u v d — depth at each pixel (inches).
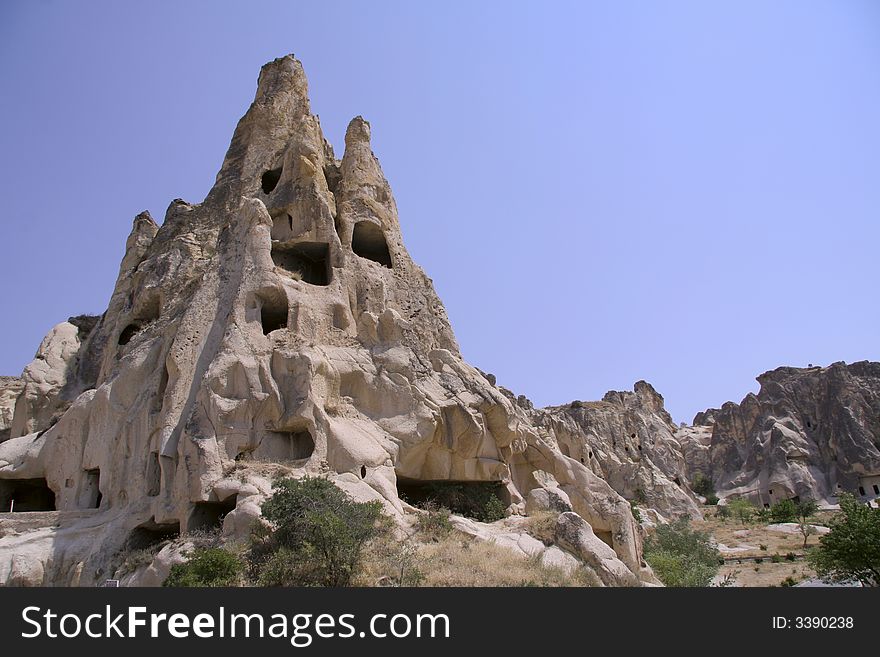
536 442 1344.7
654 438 3759.8
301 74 1732.3
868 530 1155.9
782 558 1726.1
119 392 1235.2
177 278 1434.5
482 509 1179.3
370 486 1013.8
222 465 1024.9
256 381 1119.0
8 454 1326.3
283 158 1550.2
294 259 1408.7
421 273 1481.3
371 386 1207.6
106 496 1149.7
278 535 802.8
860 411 3959.2
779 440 3924.7
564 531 1016.2
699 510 3009.4
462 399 1234.6
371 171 1545.3
